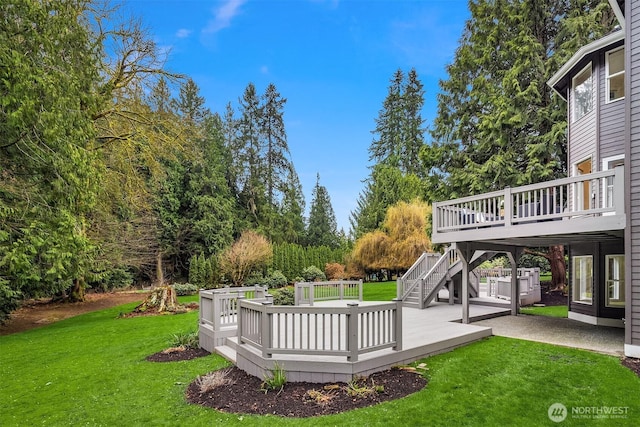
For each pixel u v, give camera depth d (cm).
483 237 793
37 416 479
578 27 1435
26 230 737
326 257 2845
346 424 401
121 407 494
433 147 1903
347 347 511
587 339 737
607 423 394
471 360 598
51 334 1066
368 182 3272
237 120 3425
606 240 865
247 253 2353
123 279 2323
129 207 1667
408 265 2227
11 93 630
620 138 878
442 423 398
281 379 504
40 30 746
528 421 400
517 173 1525
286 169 3506
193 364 670
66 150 764
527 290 1309
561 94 1192
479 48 1778
